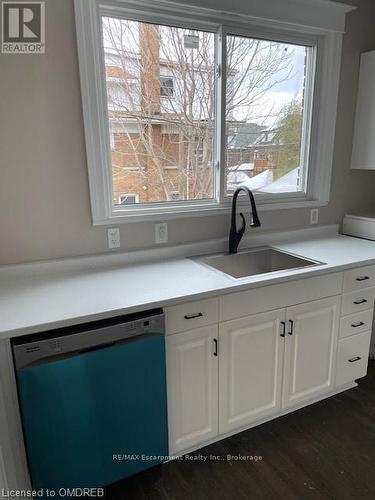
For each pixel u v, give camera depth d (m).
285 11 2.10
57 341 1.33
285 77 2.32
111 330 1.42
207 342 1.70
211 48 2.06
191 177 2.19
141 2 1.79
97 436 1.48
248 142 2.29
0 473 1.31
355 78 2.49
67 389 1.37
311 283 1.93
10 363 1.31
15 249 1.80
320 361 2.10
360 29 2.42
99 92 1.80
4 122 1.66
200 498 1.61
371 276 2.15
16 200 1.75
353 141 2.60
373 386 2.38
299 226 2.57
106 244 1.99
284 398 2.03
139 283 1.73
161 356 1.54
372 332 2.64
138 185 2.05
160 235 2.12
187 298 1.58
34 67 1.66
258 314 1.80
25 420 1.33
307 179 2.54
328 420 2.07
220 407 1.83
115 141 1.94
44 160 1.76
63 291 1.63
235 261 2.25
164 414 1.62
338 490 1.63
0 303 1.50
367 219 2.53
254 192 2.39
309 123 2.45
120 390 1.48
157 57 1.95
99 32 1.75
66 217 1.87
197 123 2.13
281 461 1.79
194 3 1.87
